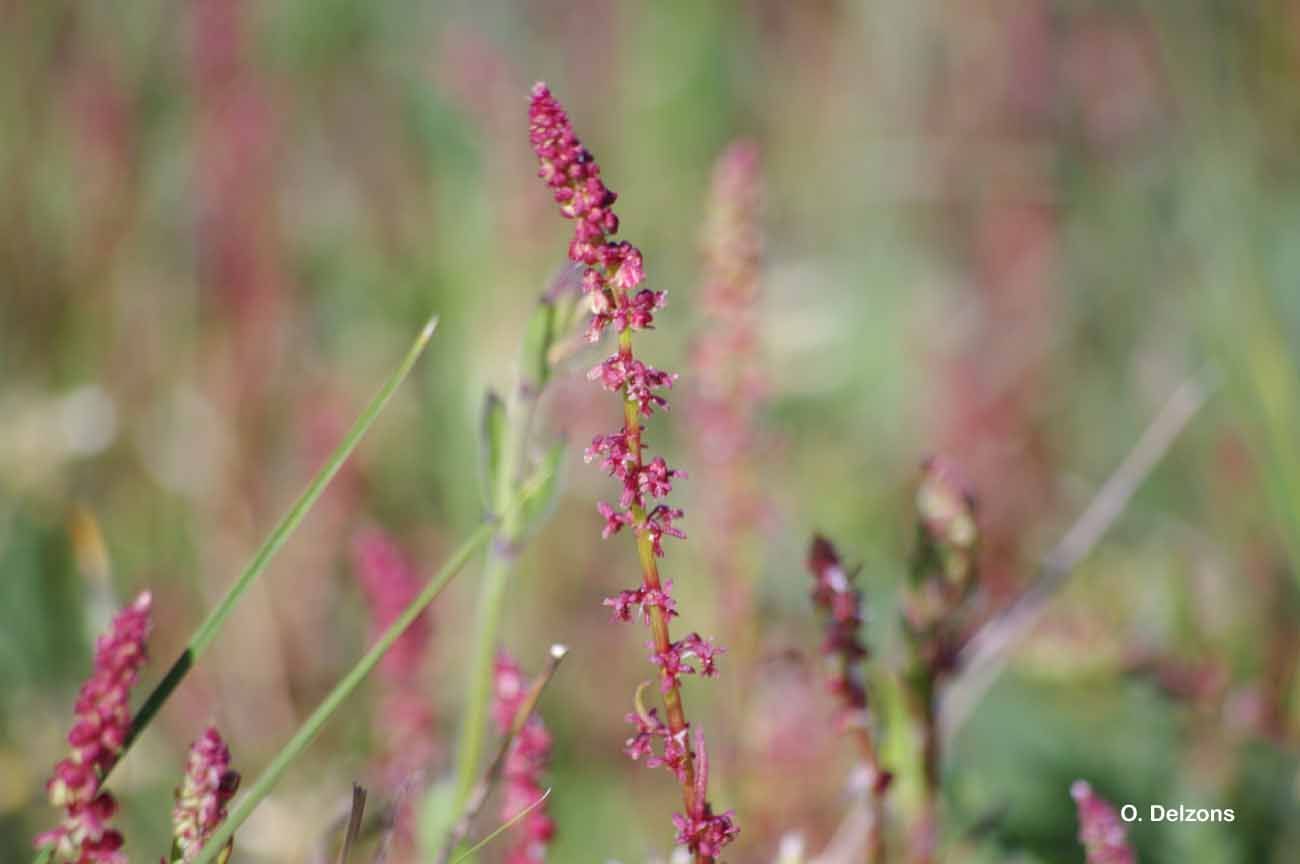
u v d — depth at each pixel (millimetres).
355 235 6648
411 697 3227
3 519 4766
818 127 8062
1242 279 4945
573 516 5344
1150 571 4809
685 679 4684
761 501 3969
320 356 6156
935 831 2750
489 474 2467
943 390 6012
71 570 4691
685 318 6234
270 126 6156
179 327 5832
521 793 2416
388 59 7488
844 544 5234
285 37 7297
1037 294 6551
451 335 5570
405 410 5770
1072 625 4117
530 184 5801
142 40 6453
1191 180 6305
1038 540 5426
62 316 5859
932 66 7996
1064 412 6332
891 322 6688
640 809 4293
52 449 5102
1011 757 3906
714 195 3951
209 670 4645
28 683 4332
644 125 7664
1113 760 3893
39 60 6230
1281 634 4375
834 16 8312
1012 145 7512
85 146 6062
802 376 6293
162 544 5156
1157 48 7355
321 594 5035
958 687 3377
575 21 8117
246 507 5215
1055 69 7676
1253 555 4785
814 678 3912
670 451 5574
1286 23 6809
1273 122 6734
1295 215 6219
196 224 6043
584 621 5156
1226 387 4438
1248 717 3912
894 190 7734
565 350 2459
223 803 1994
